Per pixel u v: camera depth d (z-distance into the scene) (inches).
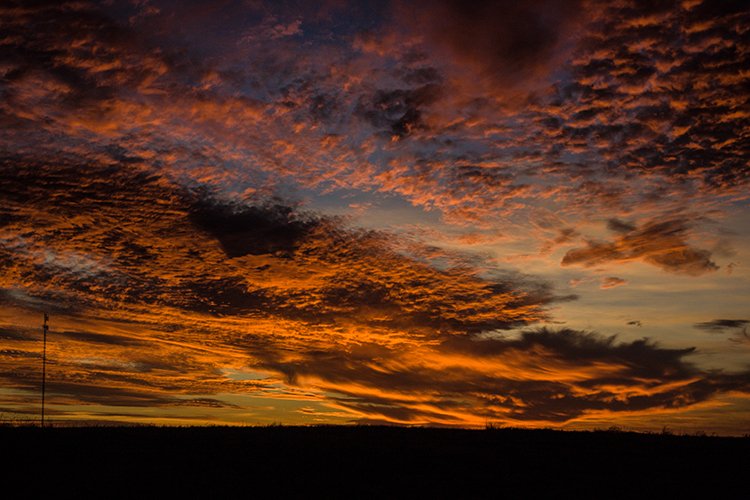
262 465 776.3
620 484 705.0
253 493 644.1
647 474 755.4
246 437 1009.5
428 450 904.9
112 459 796.0
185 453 843.4
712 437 1067.3
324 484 687.1
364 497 639.1
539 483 708.0
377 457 839.1
